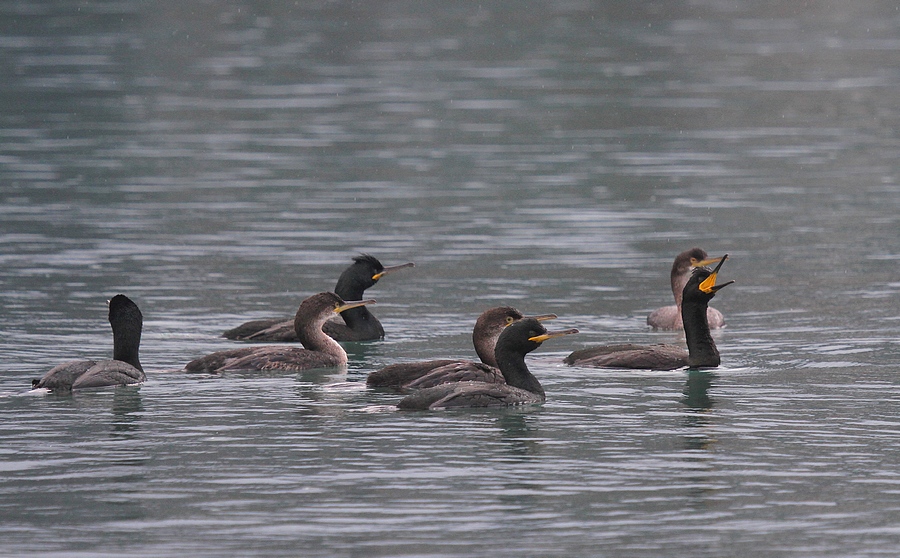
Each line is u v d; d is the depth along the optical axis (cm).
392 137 4900
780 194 3841
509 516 1309
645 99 5706
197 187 3988
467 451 1529
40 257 3014
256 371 1989
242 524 1288
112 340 2220
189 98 5781
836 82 6141
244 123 5212
